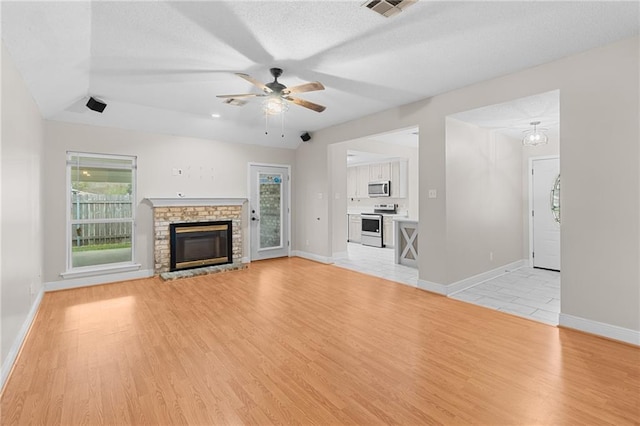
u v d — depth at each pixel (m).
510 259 5.41
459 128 4.26
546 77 3.13
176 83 3.63
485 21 2.41
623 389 2.05
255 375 2.24
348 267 5.80
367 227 8.81
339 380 2.18
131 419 1.80
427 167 4.25
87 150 4.54
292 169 6.84
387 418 1.80
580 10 2.27
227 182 5.91
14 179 2.60
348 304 3.76
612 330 2.79
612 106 2.75
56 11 2.10
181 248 5.36
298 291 4.29
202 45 2.73
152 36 2.57
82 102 4.17
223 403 1.94
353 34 2.57
